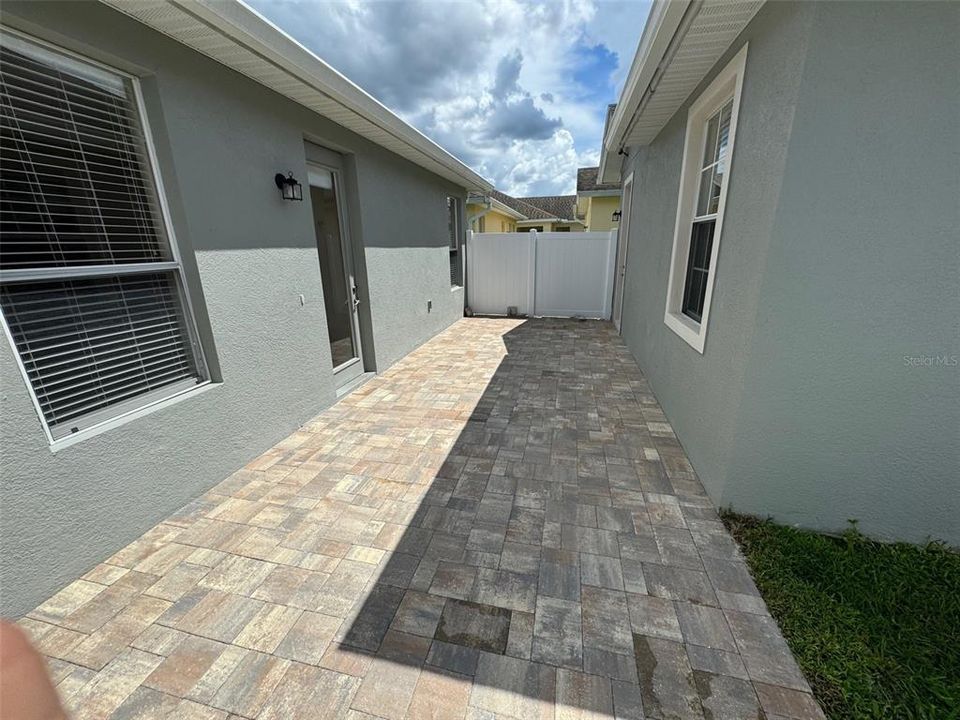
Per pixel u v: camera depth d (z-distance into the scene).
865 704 1.42
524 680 1.54
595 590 1.93
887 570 2.00
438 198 7.10
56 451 1.91
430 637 1.71
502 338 7.14
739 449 2.29
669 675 1.54
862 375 2.00
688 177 3.46
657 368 4.26
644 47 2.63
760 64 2.07
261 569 2.09
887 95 1.65
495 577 2.02
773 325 2.04
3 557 1.76
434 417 3.89
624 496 2.65
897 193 1.74
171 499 2.51
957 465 2.02
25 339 1.88
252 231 3.05
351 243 4.70
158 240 2.49
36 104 1.90
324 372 4.01
